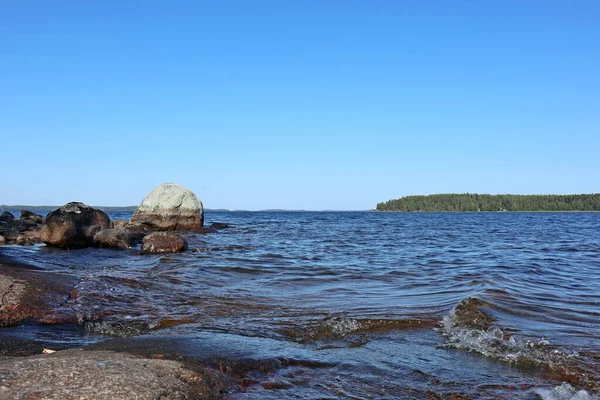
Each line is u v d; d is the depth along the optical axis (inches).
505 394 136.5
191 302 256.2
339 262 450.3
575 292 293.3
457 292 289.1
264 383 139.3
